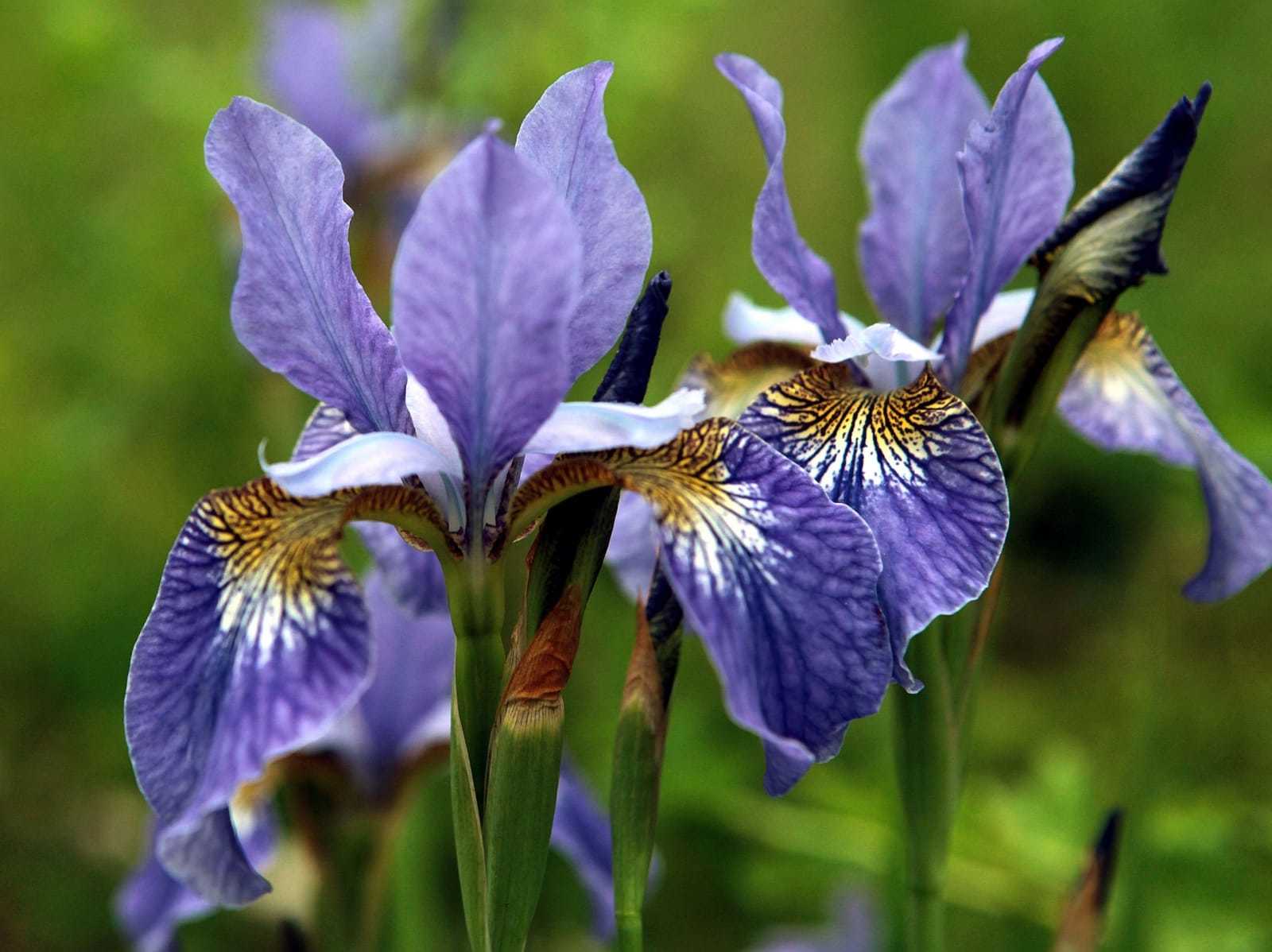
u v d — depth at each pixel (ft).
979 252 1.42
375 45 2.74
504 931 1.33
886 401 1.38
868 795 2.13
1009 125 1.39
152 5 3.35
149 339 2.92
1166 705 2.33
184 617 1.28
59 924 2.59
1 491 2.83
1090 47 3.25
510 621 1.77
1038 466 3.05
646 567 1.50
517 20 2.75
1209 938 1.90
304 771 1.69
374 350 1.35
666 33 2.76
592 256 1.35
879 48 3.34
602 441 1.30
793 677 1.27
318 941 1.72
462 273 1.27
